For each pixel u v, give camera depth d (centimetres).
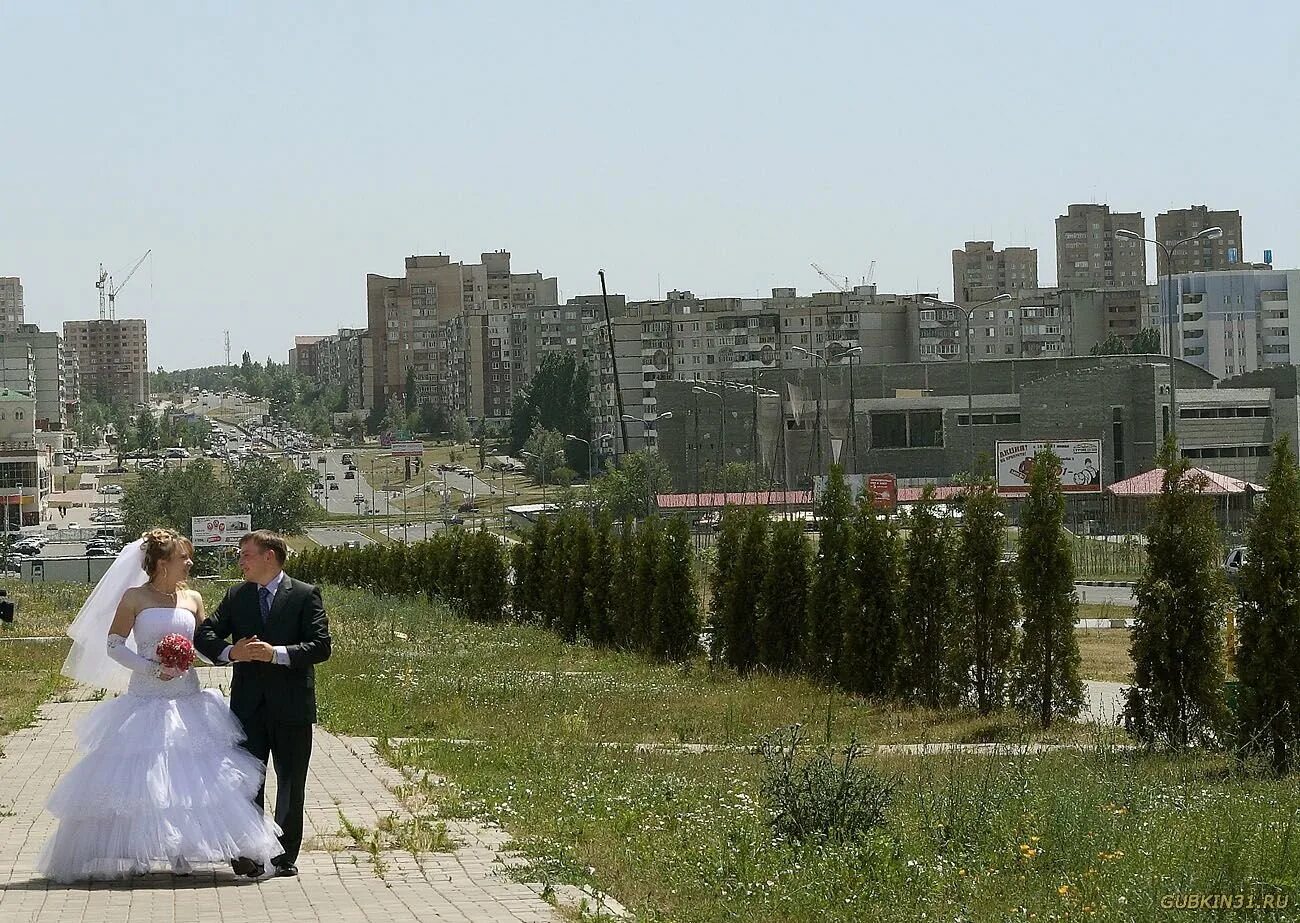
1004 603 2273
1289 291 16750
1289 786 1500
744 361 16338
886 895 908
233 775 951
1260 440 11212
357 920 805
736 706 2222
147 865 930
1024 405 11325
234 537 9294
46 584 6353
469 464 18200
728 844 1057
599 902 852
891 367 12606
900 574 2438
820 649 2602
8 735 1786
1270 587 1753
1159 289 17175
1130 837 1074
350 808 1245
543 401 17212
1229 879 929
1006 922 848
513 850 1027
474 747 1695
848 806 1109
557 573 3778
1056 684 2186
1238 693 1784
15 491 13975
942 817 1134
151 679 967
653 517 3303
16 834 1134
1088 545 6538
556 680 2508
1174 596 1900
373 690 2273
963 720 2205
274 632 970
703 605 3444
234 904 855
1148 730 1917
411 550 5388
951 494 2552
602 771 1533
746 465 11456
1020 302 17438
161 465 19238
